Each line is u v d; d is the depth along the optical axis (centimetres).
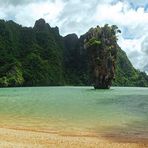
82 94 7494
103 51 11306
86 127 2391
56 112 3366
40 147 1636
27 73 17200
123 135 2073
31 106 4084
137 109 3744
